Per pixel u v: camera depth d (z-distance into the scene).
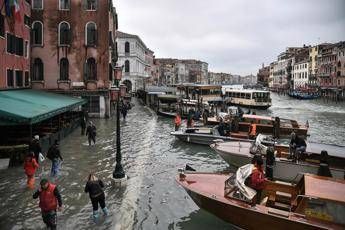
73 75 34.62
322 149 16.64
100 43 34.75
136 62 70.31
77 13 34.41
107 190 13.31
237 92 56.06
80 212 11.26
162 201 12.73
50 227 9.50
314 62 97.00
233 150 17.14
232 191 10.76
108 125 30.98
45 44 34.19
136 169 16.47
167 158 19.33
